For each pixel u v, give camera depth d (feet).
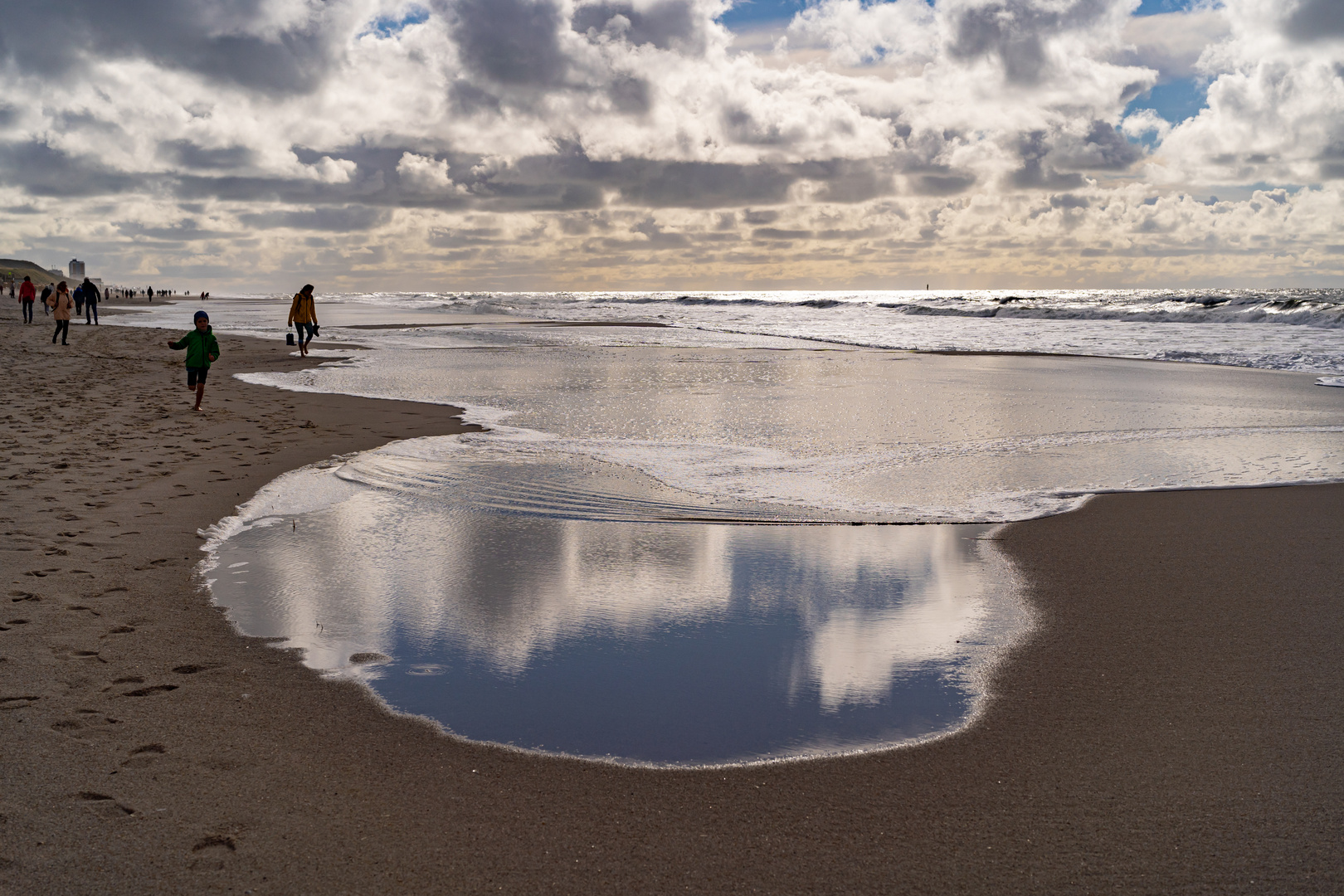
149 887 8.67
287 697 13.26
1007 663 14.67
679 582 19.22
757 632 16.30
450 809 10.24
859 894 8.71
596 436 37.01
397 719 12.62
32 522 22.22
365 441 35.45
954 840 9.64
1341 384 56.65
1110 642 15.42
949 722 12.60
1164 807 10.22
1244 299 143.54
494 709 13.06
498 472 30.09
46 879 8.73
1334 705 12.75
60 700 12.80
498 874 9.00
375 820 9.98
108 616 16.29
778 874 9.05
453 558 20.86
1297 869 9.02
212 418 40.04
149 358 70.38
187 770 10.98
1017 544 21.77
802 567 20.25
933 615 17.12
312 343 93.15
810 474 30.07
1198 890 8.72
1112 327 121.39
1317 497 25.80
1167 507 25.04
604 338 103.86
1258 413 43.86
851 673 14.44
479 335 108.37
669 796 10.61
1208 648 15.02
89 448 32.12
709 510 25.35
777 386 55.98
